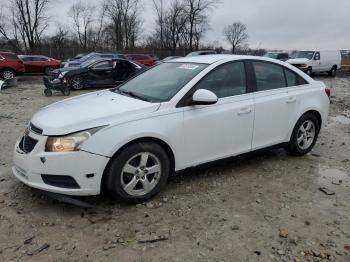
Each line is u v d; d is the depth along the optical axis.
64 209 3.96
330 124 8.66
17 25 55.50
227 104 4.62
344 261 3.18
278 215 3.94
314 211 4.04
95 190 3.80
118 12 64.25
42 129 3.79
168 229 3.62
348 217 3.93
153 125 4.00
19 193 4.32
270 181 4.82
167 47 65.75
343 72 32.47
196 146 4.40
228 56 4.95
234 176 4.95
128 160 3.90
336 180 4.91
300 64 26.02
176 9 64.19
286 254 3.26
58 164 3.65
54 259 3.14
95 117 3.82
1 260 3.12
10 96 13.77
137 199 4.05
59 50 46.59
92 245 3.34
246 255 3.24
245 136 4.86
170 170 4.34
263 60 5.18
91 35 65.62
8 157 5.63
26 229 3.57
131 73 16.02
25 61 26.98
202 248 3.33
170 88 4.45
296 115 5.42
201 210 4.00
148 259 3.16
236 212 3.98
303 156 5.87
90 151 3.68
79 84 15.84
